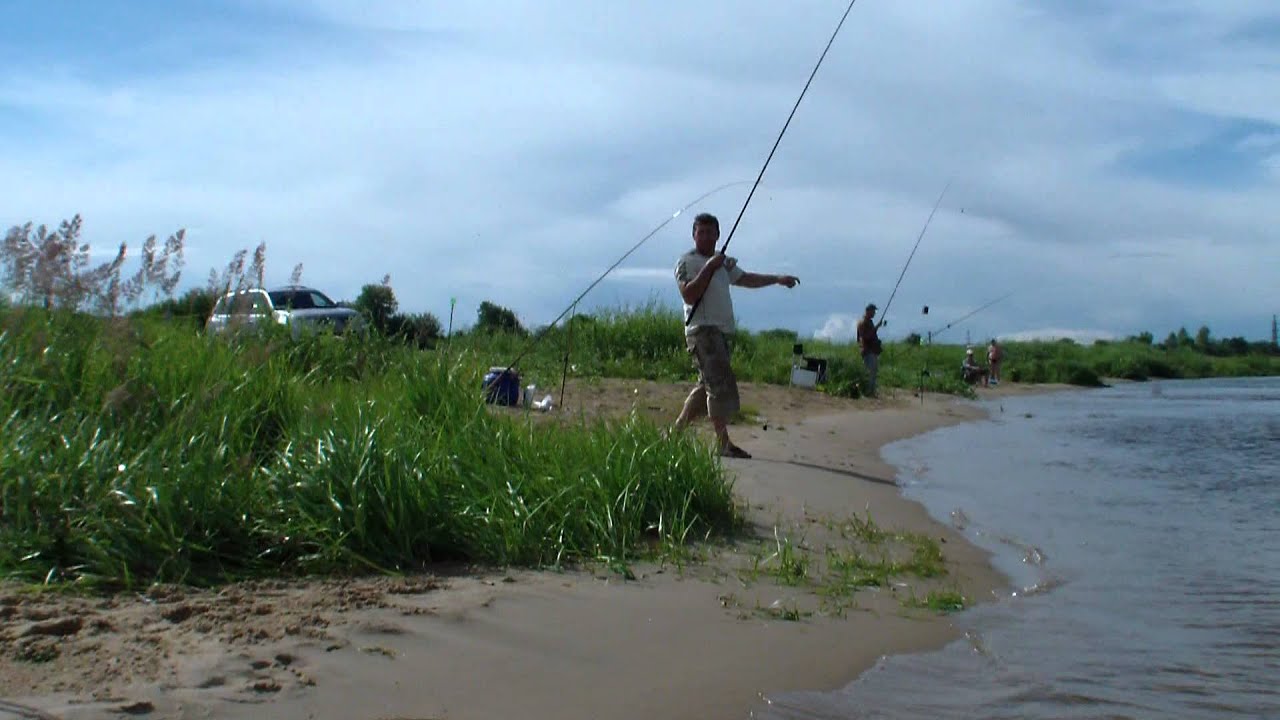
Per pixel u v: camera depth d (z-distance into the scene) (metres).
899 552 4.57
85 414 4.50
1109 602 3.86
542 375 10.61
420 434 4.71
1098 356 35.34
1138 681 2.98
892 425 10.94
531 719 2.55
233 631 2.98
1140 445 9.29
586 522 4.41
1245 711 2.75
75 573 3.42
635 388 10.82
